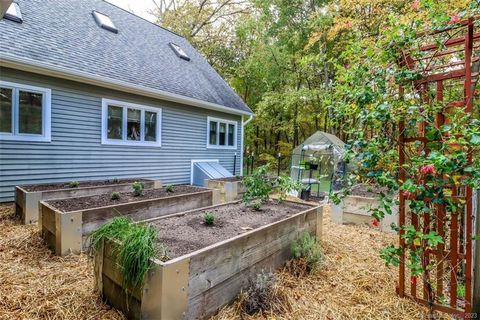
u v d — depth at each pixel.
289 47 13.64
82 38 6.66
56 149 5.59
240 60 17.55
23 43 5.11
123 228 2.04
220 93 9.84
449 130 1.72
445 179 1.83
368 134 2.36
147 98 7.29
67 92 5.73
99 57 6.50
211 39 17.36
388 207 2.06
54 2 6.99
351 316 2.05
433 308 2.10
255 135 18.20
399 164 2.09
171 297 1.63
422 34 2.11
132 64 7.27
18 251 2.95
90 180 6.12
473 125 1.68
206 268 1.86
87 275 2.47
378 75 2.20
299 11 12.93
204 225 2.65
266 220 2.91
